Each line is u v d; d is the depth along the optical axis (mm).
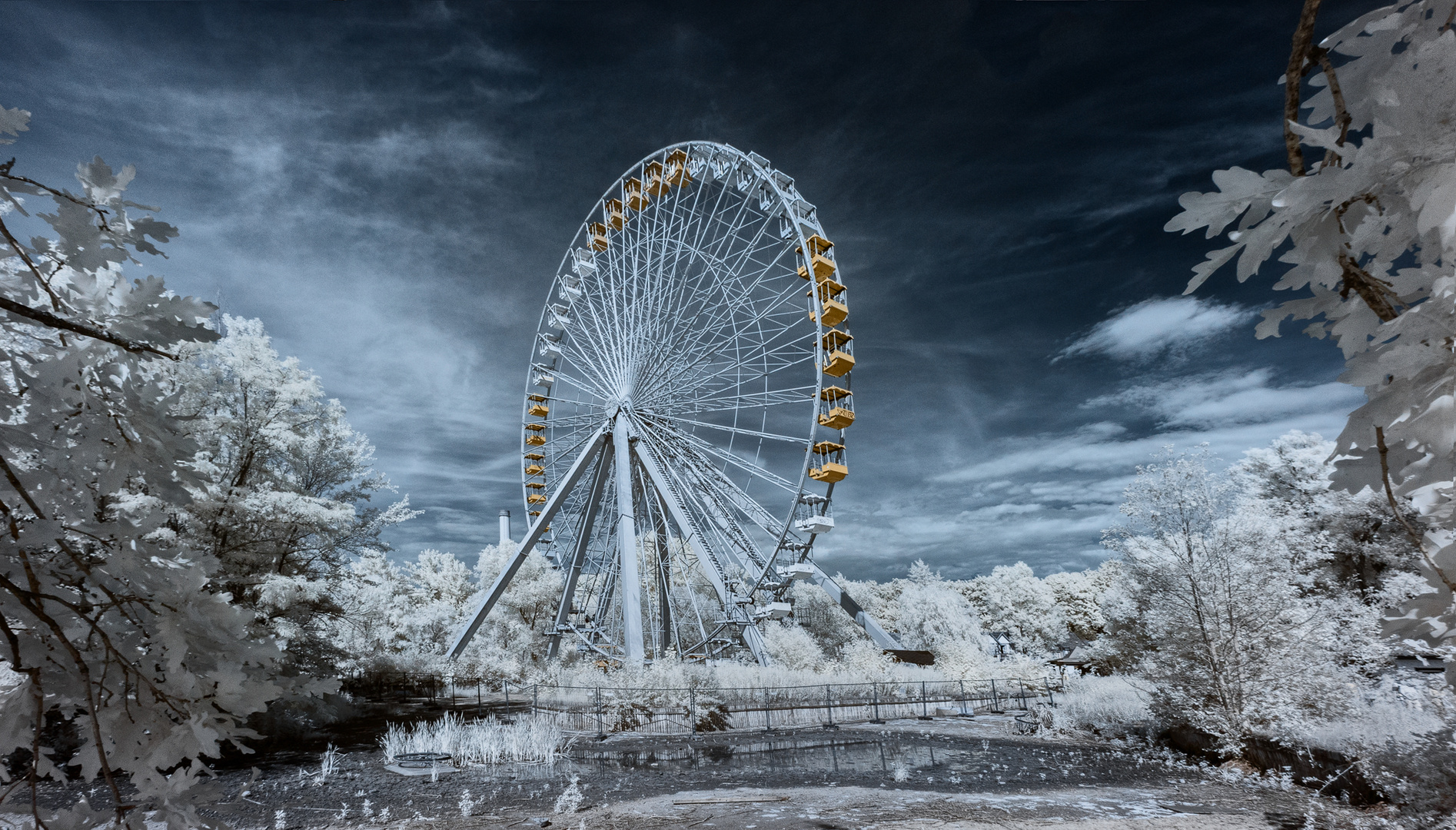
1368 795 7660
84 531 1031
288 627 13391
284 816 7793
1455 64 488
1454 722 7414
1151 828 7184
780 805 8648
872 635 30578
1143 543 12289
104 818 997
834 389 27047
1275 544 11664
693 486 32031
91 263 1046
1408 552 14867
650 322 33781
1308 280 639
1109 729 14375
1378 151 525
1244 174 577
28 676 1047
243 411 15219
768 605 28172
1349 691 10078
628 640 28516
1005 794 9141
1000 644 47156
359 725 17016
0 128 998
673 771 11562
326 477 17750
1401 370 581
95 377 1042
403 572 46219
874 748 13945
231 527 13914
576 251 36656
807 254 27125
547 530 35719
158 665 1051
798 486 26609
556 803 8805
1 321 1035
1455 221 523
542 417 38750
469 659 30484
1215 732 10727
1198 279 620
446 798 9133
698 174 33562
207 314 1105
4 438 1003
